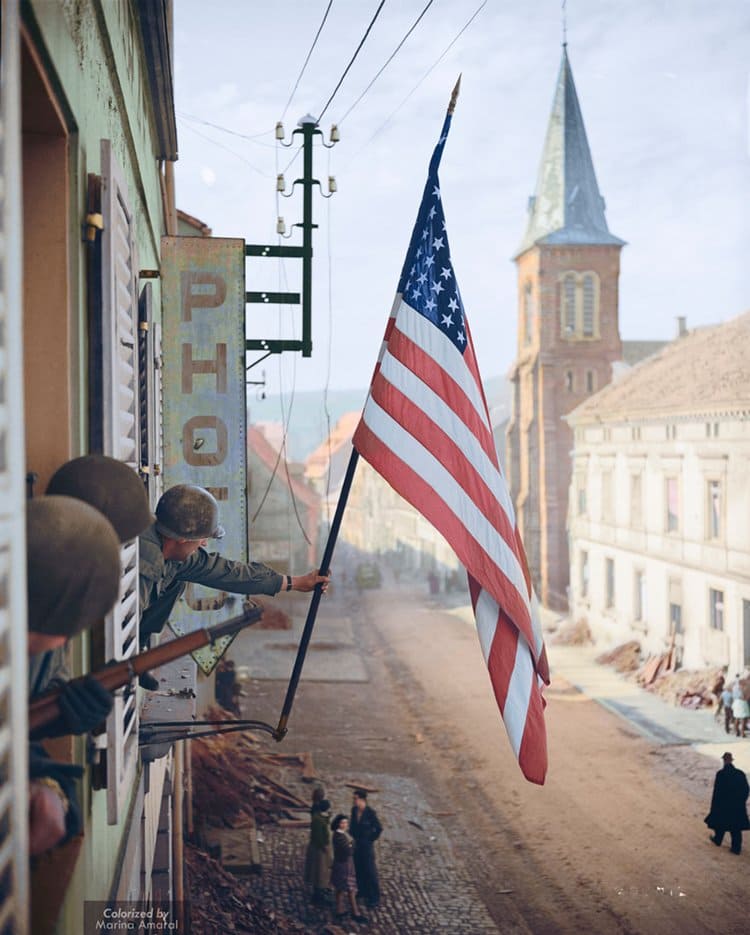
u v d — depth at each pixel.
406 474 4.65
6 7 1.96
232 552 7.87
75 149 3.28
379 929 15.85
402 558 75.38
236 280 8.09
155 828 8.20
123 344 3.98
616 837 20.62
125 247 4.07
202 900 14.17
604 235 67.81
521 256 70.31
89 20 3.73
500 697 4.61
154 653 2.62
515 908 17.22
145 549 4.05
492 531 4.68
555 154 69.31
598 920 16.94
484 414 4.87
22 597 1.99
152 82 8.11
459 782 24.34
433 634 45.34
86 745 3.33
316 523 63.34
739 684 28.06
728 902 17.75
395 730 28.78
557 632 42.19
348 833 17.25
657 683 32.88
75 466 2.75
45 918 2.54
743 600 29.38
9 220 1.96
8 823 1.90
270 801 20.02
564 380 67.06
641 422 36.00
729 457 30.28
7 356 1.93
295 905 15.41
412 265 4.94
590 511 41.00
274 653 39.59
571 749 26.78
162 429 7.92
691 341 40.94
